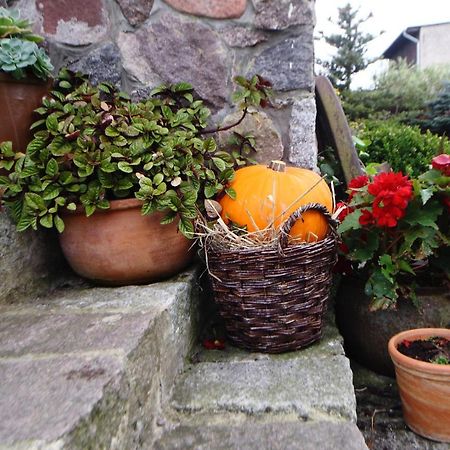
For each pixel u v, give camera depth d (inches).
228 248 46.0
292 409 37.1
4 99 46.0
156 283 50.4
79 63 60.7
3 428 22.0
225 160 55.0
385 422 50.7
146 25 60.0
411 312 54.7
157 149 48.9
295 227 48.1
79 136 46.1
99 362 29.5
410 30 523.5
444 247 55.2
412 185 51.5
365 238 56.1
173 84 59.9
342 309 59.8
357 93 381.4
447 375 44.4
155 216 47.9
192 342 50.4
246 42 60.1
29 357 30.9
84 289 50.6
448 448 46.1
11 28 46.5
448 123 296.5
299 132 61.6
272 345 47.3
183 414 37.8
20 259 48.2
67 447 21.2
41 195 44.5
